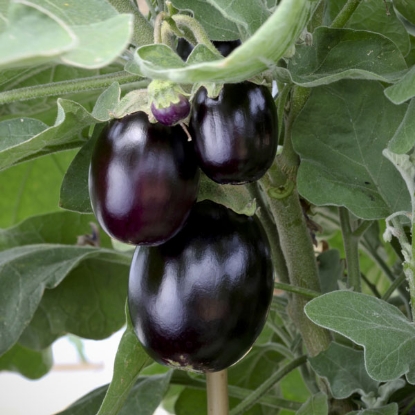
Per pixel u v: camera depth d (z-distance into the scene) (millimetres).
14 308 1072
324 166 909
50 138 761
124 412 1021
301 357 1001
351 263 1019
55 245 1158
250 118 731
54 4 615
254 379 1221
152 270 780
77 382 2914
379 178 911
